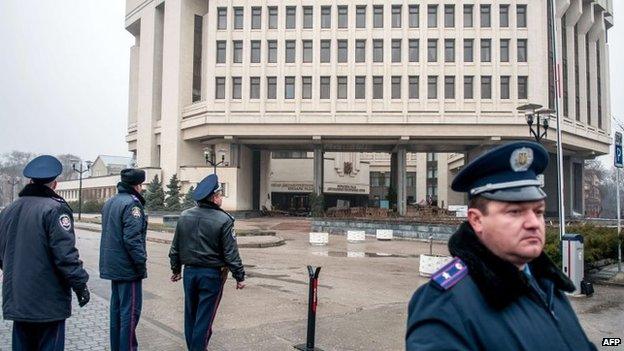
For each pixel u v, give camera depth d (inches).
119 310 217.2
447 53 1728.6
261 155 2110.0
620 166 504.1
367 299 374.6
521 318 61.9
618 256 518.6
